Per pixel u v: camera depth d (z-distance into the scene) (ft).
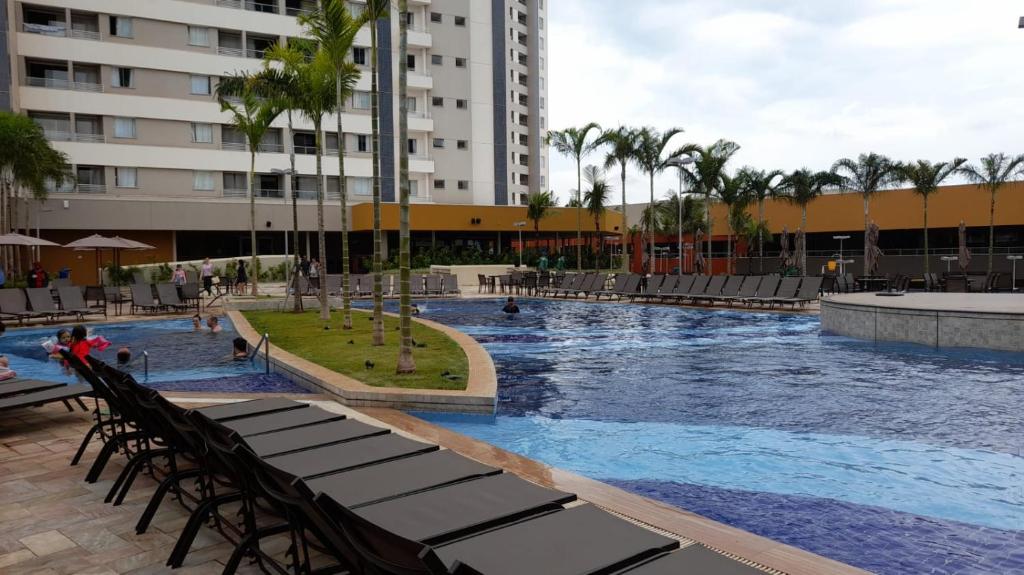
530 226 167.32
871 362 39.68
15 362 43.96
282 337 48.26
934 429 24.59
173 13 148.46
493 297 102.32
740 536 13.55
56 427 24.11
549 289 105.91
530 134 269.64
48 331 60.03
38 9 139.74
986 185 128.98
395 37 175.01
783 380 34.30
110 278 114.11
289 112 64.49
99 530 14.47
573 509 9.62
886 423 25.50
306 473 11.46
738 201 141.79
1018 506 17.11
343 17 48.39
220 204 152.87
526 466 19.01
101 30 142.92
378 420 24.53
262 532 11.23
